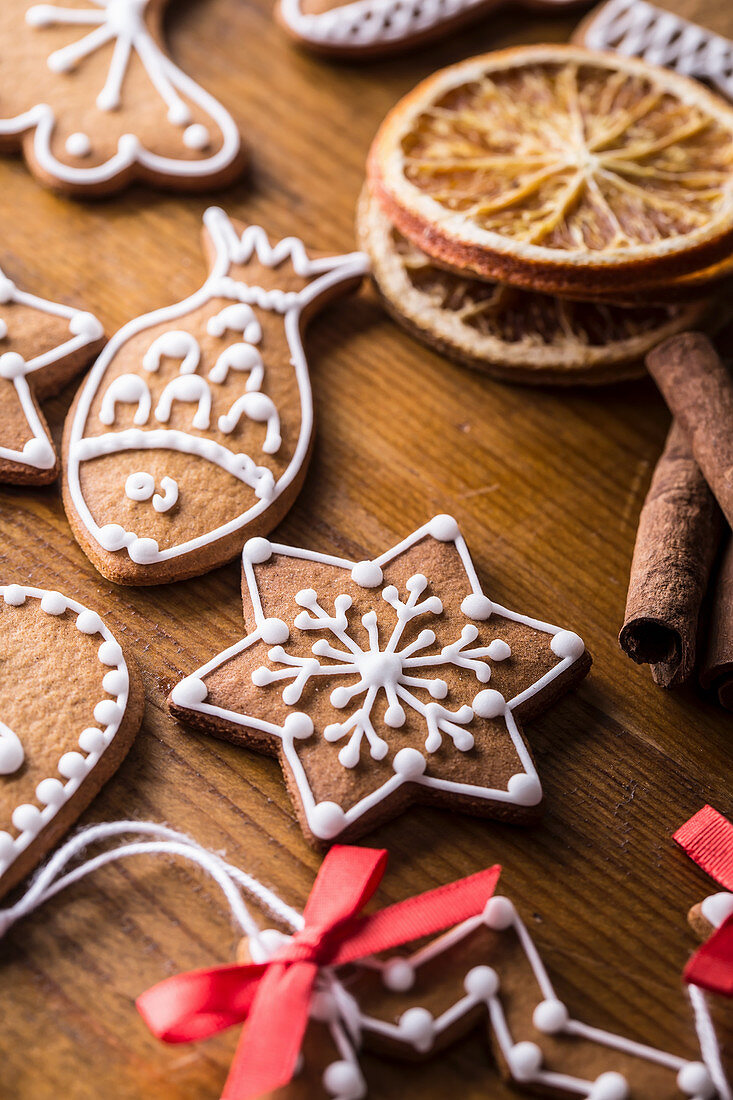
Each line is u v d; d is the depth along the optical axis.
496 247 0.33
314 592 0.31
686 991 0.29
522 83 0.37
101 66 0.37
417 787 0.29
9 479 0.32
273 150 0.38
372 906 0.29
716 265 0.34
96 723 0.29
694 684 0.32
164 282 0.35
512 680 0.31
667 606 0.30
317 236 0.37
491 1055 0.28
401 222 0.34
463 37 0.40
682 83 0.36
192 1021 0.27
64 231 0.36
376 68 0.40
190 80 0.37
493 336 0.35
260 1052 0.26
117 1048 0.27
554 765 0.31
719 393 0.33
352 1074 0.27
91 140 0.36
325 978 0.28
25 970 0.28
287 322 0.34
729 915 0.28
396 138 0.35
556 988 0.28
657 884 0.30
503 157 0.35
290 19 0.39
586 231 0.34
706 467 0.32
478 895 0.28
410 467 0.34
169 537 0.31
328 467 0.34
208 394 0.33
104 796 0.30
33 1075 0.27
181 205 0.37
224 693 0.30
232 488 0.32
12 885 0.28
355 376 0.35
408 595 0.31
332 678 0.30
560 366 0.34
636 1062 0.28
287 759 0.29
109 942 0.28
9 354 0.33
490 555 0.33
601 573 0.33
